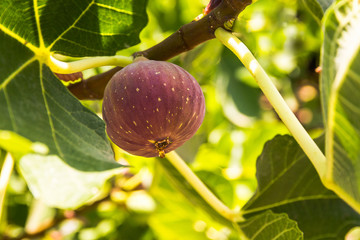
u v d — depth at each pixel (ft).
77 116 1.17
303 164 1.47
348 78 0.98
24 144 1.04
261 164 1.48
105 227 2.43
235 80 2.54
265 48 2.74
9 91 1.11
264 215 1.37
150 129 1.19
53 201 1.01
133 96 1.18
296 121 1.10
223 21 1.22
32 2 1.19
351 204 1.02
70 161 1.06
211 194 1.48
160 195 2.08
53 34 1.21
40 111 1.12
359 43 0.98
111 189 2.24
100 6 1.24
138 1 1.24
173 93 1.19
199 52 2.13
